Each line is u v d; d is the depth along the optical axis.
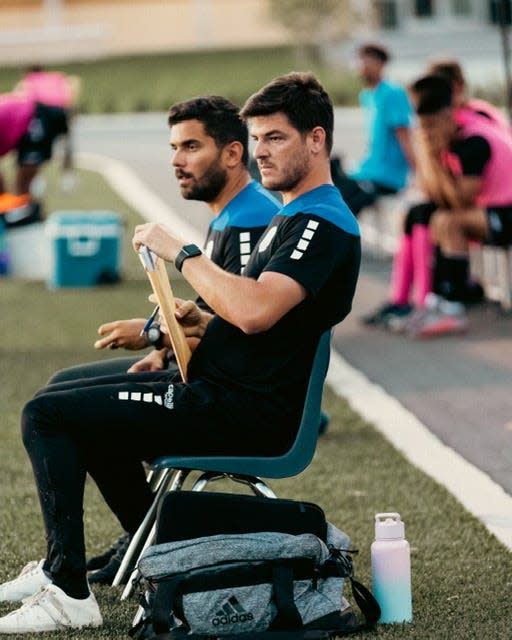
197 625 5.36
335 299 5.72
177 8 58.34
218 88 44.59
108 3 59.22
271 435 5.73
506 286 13.38
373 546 5.82
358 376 10.98
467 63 45.06
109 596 6.17
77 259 16.34
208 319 6.12
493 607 5.95
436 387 10.52
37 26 60.28
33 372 11.40
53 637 5.61
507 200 12.34
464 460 8.47
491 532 7.06
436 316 12.42
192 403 5.70
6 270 17.45
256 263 5.86
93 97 45.47
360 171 16.09
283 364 5.75
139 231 5.80
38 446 5.64
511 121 13.33
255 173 9.75
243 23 57.59
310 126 5.73
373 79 15.72
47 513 5.67
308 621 5.52
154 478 6.54
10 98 17.47
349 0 45.38
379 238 17.19
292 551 5.48
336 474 8.30
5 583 6.16
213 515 5.57
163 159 30.41
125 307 14.72
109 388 5.71
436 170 12.26
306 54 45.91
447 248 12.43
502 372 10.94
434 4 46.34
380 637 5.55
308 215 5.68
